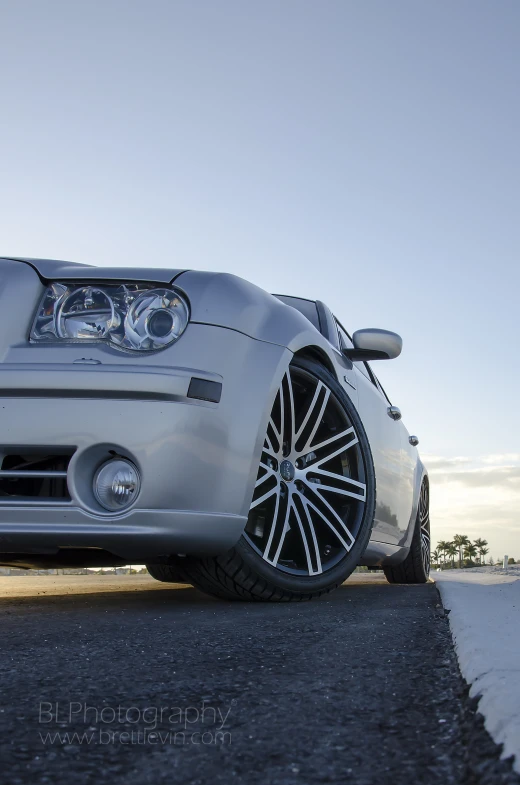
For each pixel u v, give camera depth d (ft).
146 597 9.39
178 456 7.18
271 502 8.62
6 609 7.73
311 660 4.44
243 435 7.70
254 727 2.98
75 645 5.13
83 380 7.15
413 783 2.31
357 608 7.68
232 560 8.09
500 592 9.66
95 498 7.21
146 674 4.07
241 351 7.88
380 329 11.25
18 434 7.13
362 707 3.25
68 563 8.24
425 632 5.59
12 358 7.41
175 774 2.45
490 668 3.63
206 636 5.52
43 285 7.93
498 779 2.20
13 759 2.61
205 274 8.22
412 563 15.43
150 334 7.58
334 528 9.29
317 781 2.36
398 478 12.85
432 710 3.15
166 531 7.16
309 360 9.38
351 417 9.78
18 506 7.13
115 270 8.02
